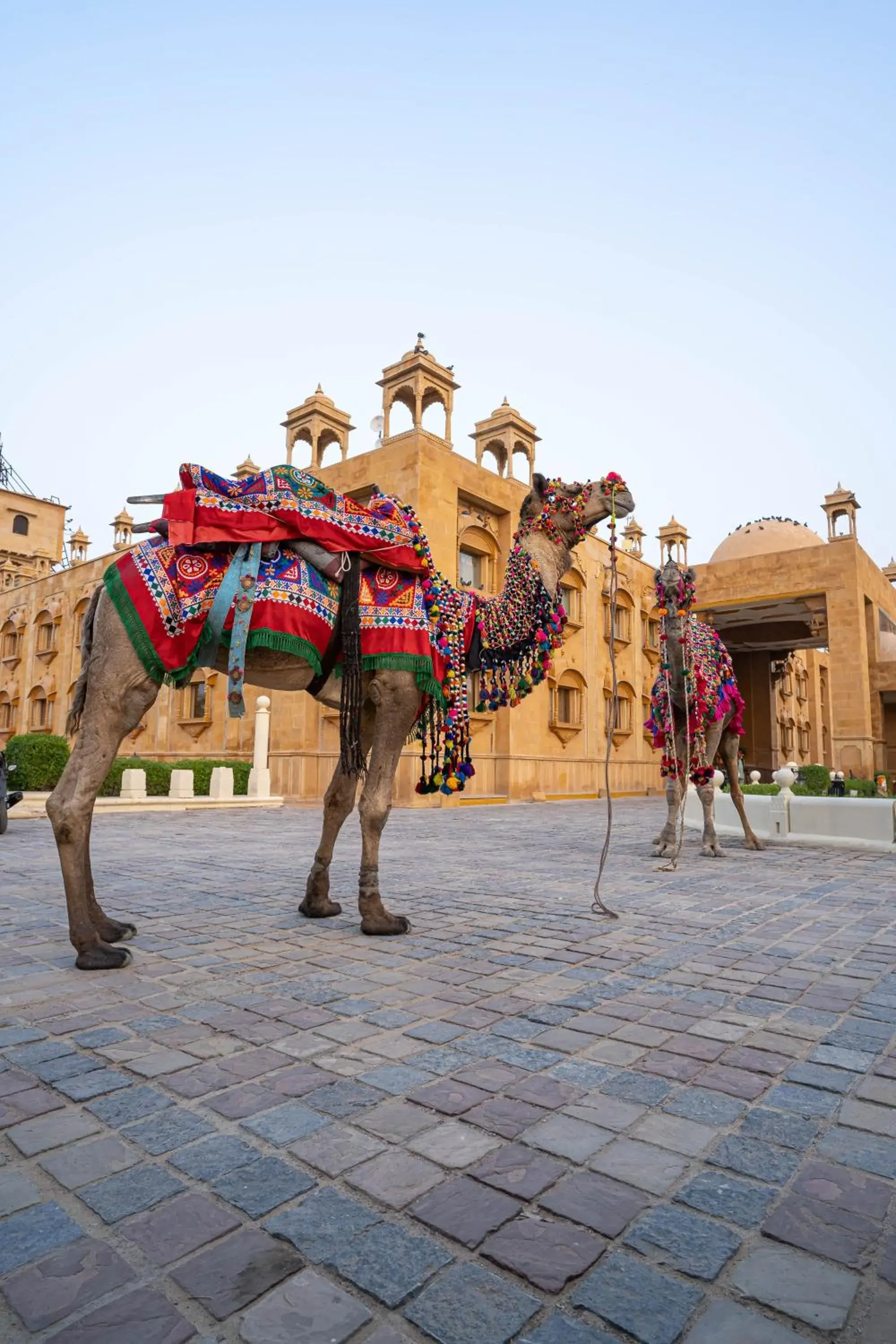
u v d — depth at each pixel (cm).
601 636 2914
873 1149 232
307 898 546
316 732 2280
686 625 902
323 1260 181
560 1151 229
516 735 2391
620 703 3062
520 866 838
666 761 930
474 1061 294
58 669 3162
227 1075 280
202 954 442
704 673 904
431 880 732
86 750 423
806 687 4609
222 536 442
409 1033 321
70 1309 165
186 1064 289
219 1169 219
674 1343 155
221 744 2550
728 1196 207
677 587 894
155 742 2800
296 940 477
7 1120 247
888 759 4044
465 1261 181
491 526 2386
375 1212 199
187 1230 192
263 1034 320
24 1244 186
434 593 507
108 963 409
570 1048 307
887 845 962
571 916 557
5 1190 209
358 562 486
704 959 439
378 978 397
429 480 2119
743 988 385
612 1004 360
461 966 421
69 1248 185
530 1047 308
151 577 433
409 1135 238
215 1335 158
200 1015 341
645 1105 259
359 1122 246
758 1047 309
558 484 562
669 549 3603
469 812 1928
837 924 535
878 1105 259
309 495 499
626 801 2642
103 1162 222
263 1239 188
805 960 438
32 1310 164
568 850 1008
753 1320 162
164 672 434
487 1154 227
